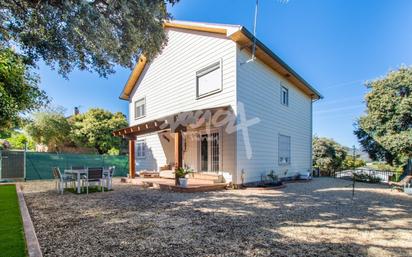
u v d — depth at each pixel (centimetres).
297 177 1426
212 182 993
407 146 1299
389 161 1503
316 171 1794
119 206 629
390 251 349
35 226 452
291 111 1402
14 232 405
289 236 404
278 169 1235
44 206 633
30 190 952
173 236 396
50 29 563
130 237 391
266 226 458
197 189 871
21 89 820
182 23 1166
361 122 1573
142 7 563
